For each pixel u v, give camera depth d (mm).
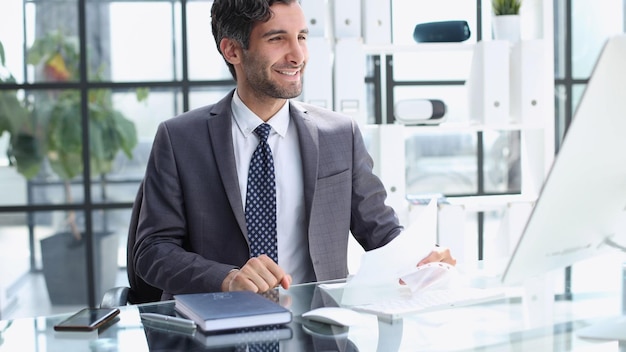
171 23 3877
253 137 1876
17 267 3914
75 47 3846
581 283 1439
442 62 3920
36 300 3934
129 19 3859
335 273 1860
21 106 3844
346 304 1318
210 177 1819
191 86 3908
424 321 1191
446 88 3934
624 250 1265
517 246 1097
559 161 991
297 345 1061
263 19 1739
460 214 3021
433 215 1497
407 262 1471
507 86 3072
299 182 1877
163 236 1805
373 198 1970
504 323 1167
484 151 4016
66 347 1079
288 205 1860
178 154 1838
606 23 3910
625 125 994
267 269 1451
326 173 1882
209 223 1815
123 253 3949
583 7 3916
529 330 1123
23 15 3809
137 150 3920
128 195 3938
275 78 1776
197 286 1588
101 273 3945
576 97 3957
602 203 1104
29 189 3889
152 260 1722
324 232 1854
